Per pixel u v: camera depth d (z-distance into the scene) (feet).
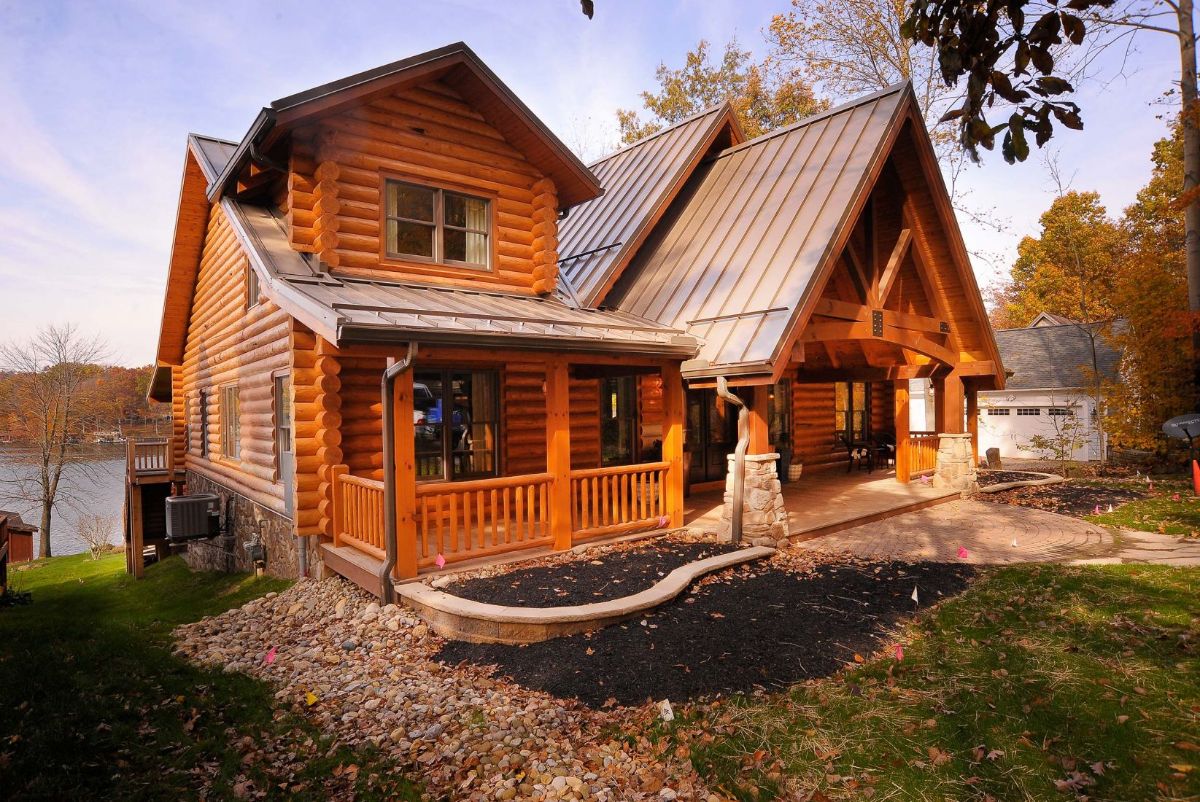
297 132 27.04
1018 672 15.39
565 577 22.41
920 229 39.93
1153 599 20.06
